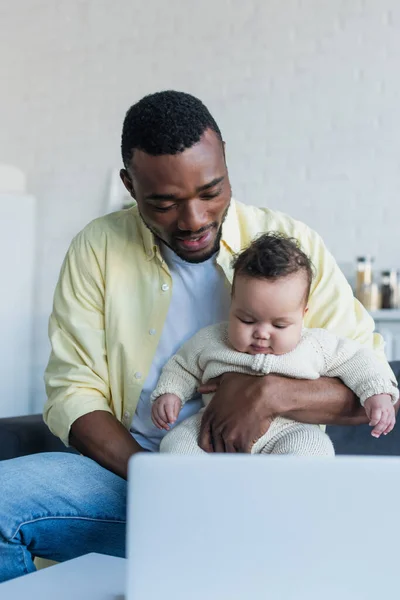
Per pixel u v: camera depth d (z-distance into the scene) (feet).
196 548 2.72
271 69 12.65
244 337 4.52
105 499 4.42
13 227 12.62
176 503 2.72
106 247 5.14
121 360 5.02
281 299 4.40
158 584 2.75
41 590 3.17
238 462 2.69
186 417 4.85
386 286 10.94
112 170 13.88
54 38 14.38
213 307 4.97
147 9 13.58
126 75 13.80
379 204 11.96
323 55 12.28
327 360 4.61
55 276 14.43
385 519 2.64
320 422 4.54
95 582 3.26
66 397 4.93
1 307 12.48
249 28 12.80
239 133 12.91
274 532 2.68
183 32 13.32
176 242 4.58
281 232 4.89
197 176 4.34
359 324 5.05
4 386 12.59
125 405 5.01
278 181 12.65
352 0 12.07
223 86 13.01
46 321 14.47
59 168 14.39
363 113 12.05
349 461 2.65
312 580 2.68
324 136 12.31
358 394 4.51
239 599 2.71
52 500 4.29
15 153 14.76
